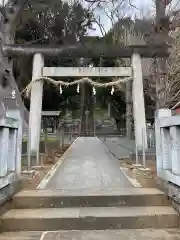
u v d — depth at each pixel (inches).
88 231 150.7
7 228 151.9
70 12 821.2
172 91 505.4
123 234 145.4
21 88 714.2
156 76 501.0
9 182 167.2
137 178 241.6
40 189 196.7
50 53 399.9
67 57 414.9
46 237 142.2
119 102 1181.1
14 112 199.8
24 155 359.6
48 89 866.8
